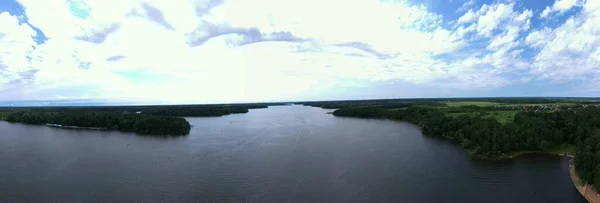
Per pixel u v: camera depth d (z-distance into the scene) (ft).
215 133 444.96
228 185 208.23
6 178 222.89
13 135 433.07
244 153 298.76
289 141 365.81
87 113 563.48
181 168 246.88
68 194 193.26
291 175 227.81
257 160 270.46
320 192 195.83
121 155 294.25
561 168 243.19
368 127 508.53
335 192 195.93
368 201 182.91
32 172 237.25
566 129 312.29
